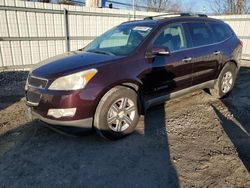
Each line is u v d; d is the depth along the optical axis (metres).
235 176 2.66
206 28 4.70
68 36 9.61
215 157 3.02
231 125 3.93
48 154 3.08
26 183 2.55
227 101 5.07
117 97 3.25
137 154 3.08
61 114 2.97
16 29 8.22
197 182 2.56
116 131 3.35
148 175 2.68
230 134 3.62
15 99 5.35
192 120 4.09
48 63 3.53
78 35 9.91
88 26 10.10
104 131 3.22
